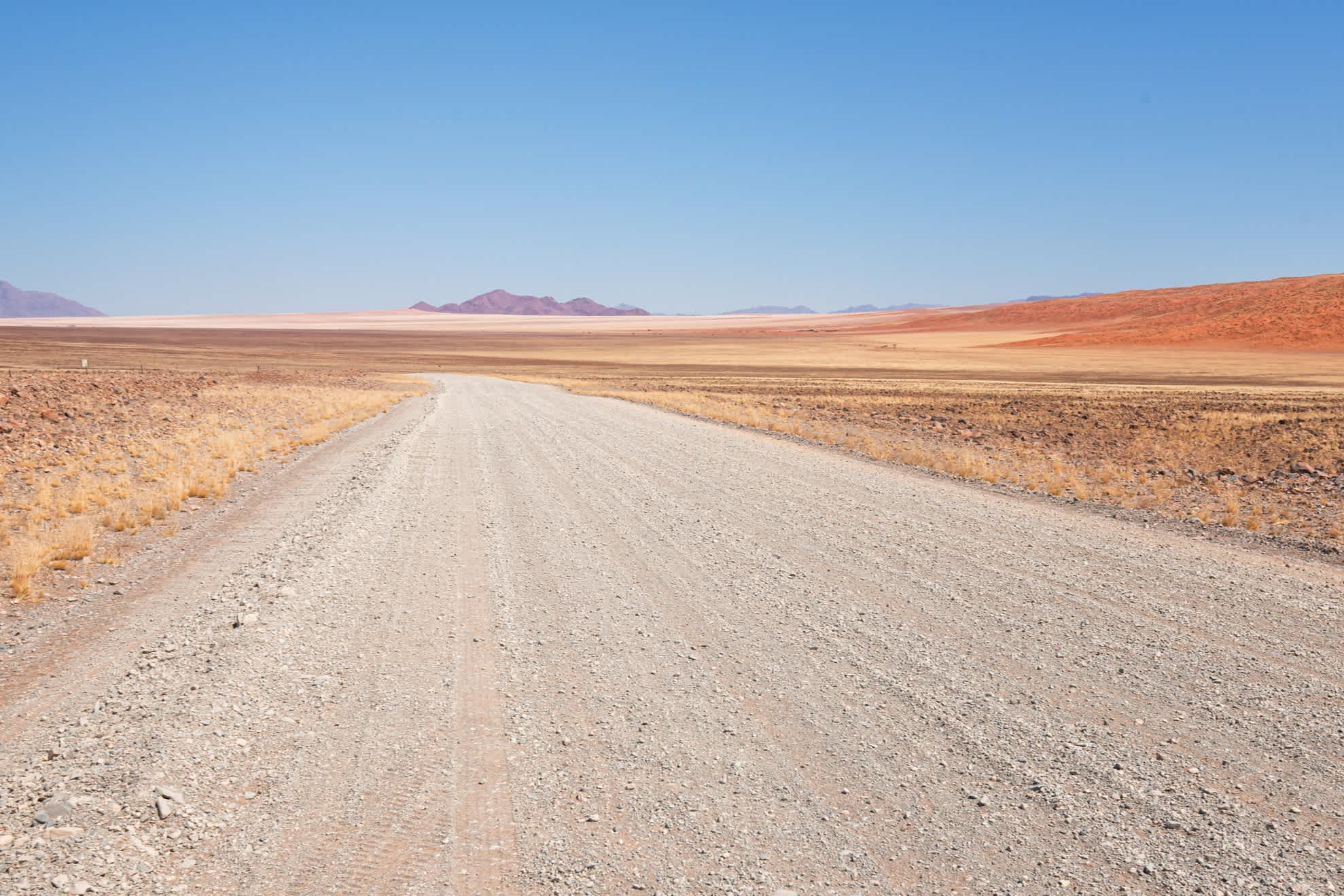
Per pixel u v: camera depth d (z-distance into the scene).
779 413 33.00
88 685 5.60
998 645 6.40
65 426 20.44
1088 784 4.27
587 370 95.50
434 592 7.81
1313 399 44.94
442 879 3.50
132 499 12.38
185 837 3.79
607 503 12.50
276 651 6.18
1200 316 156.12
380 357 120.25
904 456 18.41
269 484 14.41
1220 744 4.71
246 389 37.56
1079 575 8.52
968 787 4.25
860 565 8.90
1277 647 6.34
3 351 94.19
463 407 33.31
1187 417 31.75
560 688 5.56
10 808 4.02
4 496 12.25
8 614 7.20
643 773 4.41
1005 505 12.77
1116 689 5.52
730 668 5.94
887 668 5.93
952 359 116.69
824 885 3.46
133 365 76.75
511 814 4.01
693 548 9.70
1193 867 3.56
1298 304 142.00
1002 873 3.53
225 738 4.77
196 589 7.95
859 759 4.56
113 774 4.34
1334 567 8.95
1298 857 3.62
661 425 25.94
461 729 4.93
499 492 13.41
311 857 3.65
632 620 7.04
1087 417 32.34
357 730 4.90
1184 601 7.57
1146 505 13.12
